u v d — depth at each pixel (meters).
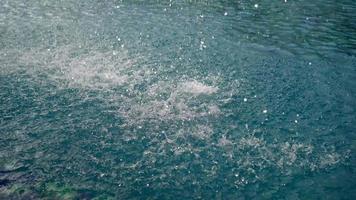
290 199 8.71
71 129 11.45
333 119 12.32
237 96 13.68
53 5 27.02
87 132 11.31
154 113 12.36
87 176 9.46
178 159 10.15
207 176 9.51
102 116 12.17
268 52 18.38
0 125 11.51
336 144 10.89
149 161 10.07
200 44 19.23
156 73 15.37
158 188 9.10
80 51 17.61
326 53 18.44
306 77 15.54
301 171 9.64
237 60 17.19
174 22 23.22
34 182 9.16
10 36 19.47
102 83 14.34
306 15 25.62
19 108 12.48
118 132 11.33
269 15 25.45
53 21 22.78
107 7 26.77
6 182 9.09
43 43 18.59
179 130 11.46
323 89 14.45
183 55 17.56
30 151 10.38
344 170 9.70
